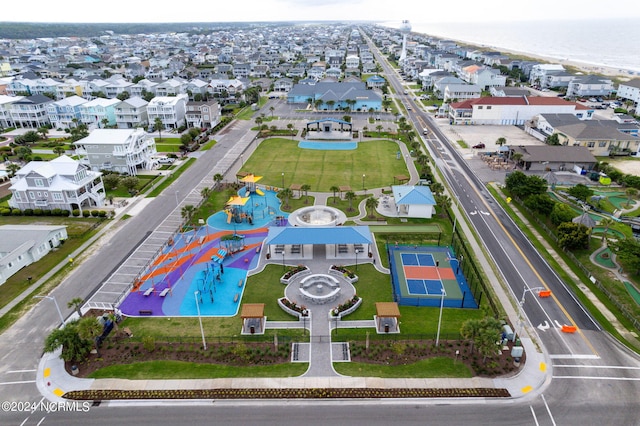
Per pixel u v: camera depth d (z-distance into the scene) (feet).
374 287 213.66
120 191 336.49
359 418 139.23
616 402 146.30
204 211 298.76
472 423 137.59
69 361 163.02
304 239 235.61
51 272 226.17
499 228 276.21
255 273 225.76
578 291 209.87
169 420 138.62
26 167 298.15
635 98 615.16
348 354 167.53
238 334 179.42
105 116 522.47
